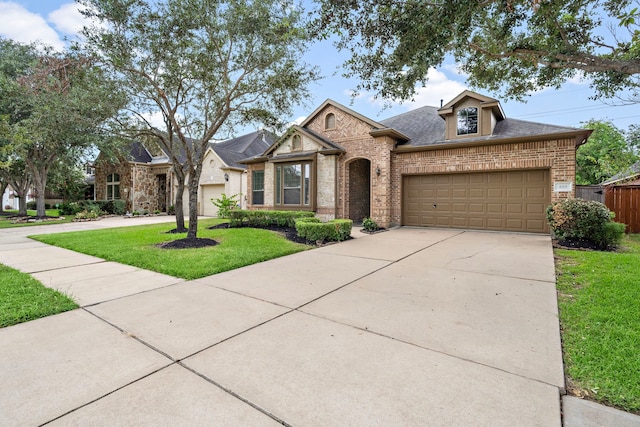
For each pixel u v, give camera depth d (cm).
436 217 1229
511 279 523
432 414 211
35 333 337
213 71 866
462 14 414
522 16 480
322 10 484
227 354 292
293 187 1445
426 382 247
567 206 827
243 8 777
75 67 803
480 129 1134
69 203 2223
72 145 1678
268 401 226
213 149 2017
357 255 736
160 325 358
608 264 585
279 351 297
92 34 758
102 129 920
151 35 780
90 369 267
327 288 493
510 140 1041
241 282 529
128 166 2244
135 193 2227
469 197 1158
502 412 213
